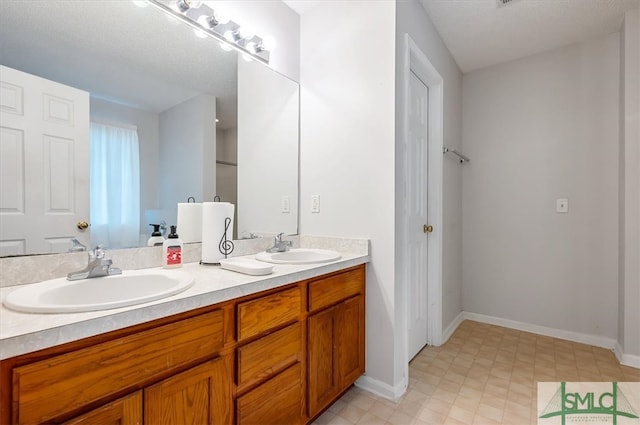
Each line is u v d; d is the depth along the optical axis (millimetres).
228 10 1686
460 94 2961
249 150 1839
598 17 2154
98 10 1261
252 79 1843
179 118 1526
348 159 1859
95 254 1093
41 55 1111
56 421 698
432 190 2402
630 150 2066
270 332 1215
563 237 2543
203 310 996
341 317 1584
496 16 2158
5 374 642
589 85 2436
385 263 1723
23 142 1062
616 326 2326
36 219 1083
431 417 1538
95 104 1249
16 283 1026
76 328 710
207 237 1440
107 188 1271
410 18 1879
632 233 2059
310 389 1398
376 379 1754
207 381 996
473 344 2406
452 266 2719
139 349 832
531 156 2680
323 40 1986
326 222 1963
